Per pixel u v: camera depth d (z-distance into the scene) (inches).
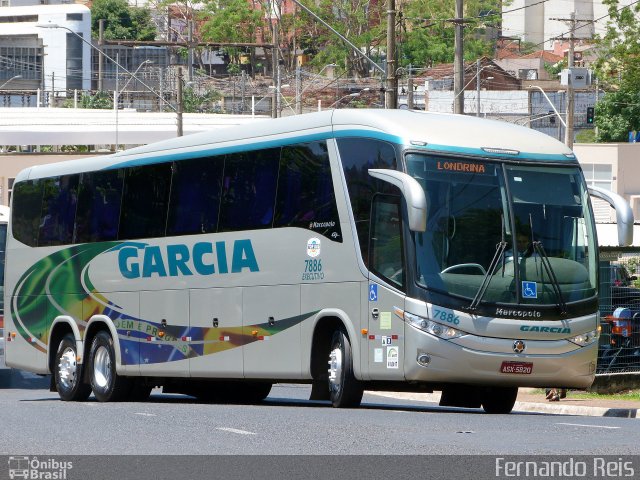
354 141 864.9
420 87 5113.2
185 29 6717.5
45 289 1187.9
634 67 4133.9
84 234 1143.6
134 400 1128.2
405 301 818.2
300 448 604.1
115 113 3582.7
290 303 907.4
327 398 908.0
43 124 3543.3
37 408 928.9
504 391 916.0
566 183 870.4
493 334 823.1
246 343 948.6
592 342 856.9
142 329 1065.5
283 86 5187.0
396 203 828.0
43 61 5940.0
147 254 1061.8
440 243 823.1
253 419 767.7
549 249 850.8
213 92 5275.6
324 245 878.4
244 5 6456.7
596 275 868.0
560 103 4687.5
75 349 1142.3
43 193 1203.9
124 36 6707.7
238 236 960.3
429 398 1336.1
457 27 1958.7
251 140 961.5
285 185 921.5
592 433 661.3
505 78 5216.5
